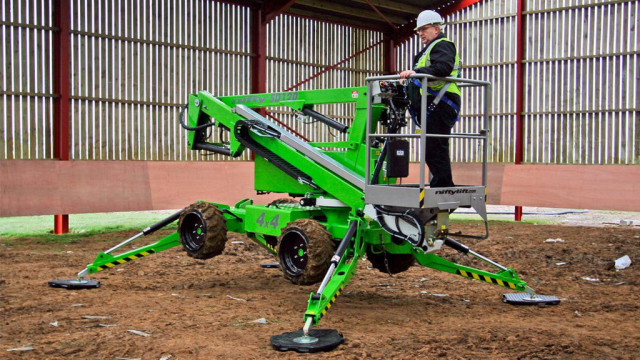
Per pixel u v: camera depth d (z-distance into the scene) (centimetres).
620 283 735
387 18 1647
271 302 619
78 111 1216
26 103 1150
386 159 591
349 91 638
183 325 516
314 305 483
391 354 444
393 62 1731
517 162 1475
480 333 496
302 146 645
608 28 1347
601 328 524
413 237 549
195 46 1367
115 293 651
